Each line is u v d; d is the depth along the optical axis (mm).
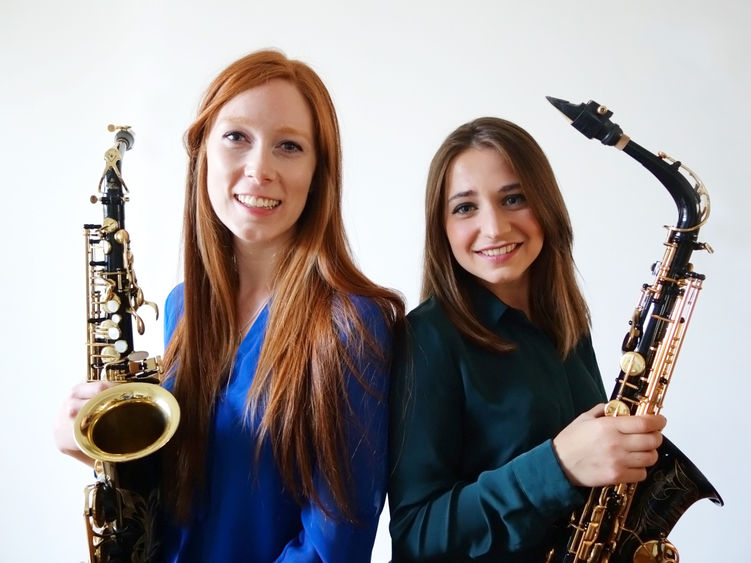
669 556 1053
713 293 2045
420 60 2053
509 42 2025
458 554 1004
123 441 1071
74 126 2107
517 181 1092
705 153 1994
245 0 2062
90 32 2084
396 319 1119
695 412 2098
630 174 2025
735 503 2109
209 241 1136
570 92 2025
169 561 1102
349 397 1020
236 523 1042
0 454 2217
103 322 1234
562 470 938
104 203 1237
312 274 1088
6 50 2098
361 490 1023
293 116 1036
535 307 1235
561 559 1079
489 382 1099
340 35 2066
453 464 1085
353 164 2107
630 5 1975
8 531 2250
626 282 2070
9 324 2174
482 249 1098
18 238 2146
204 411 1099
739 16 1932
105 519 1046
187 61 2080
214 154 1050
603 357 2109
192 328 1146
